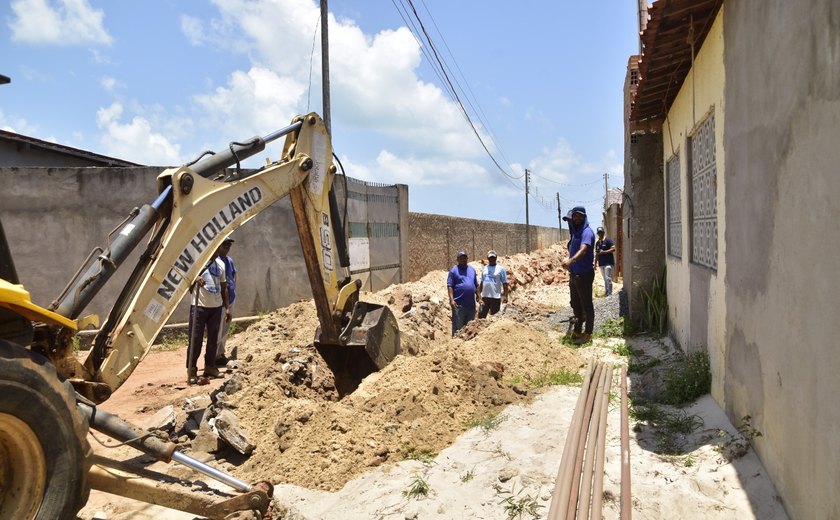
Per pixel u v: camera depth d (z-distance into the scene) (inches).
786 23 143.3
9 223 467.2
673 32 245.9
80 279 171.9
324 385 311.9
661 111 393.1
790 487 145.5
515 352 311.1
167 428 247.1
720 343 222.2
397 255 706.2
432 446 215.3
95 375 169.3
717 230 226.7
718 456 181.2
